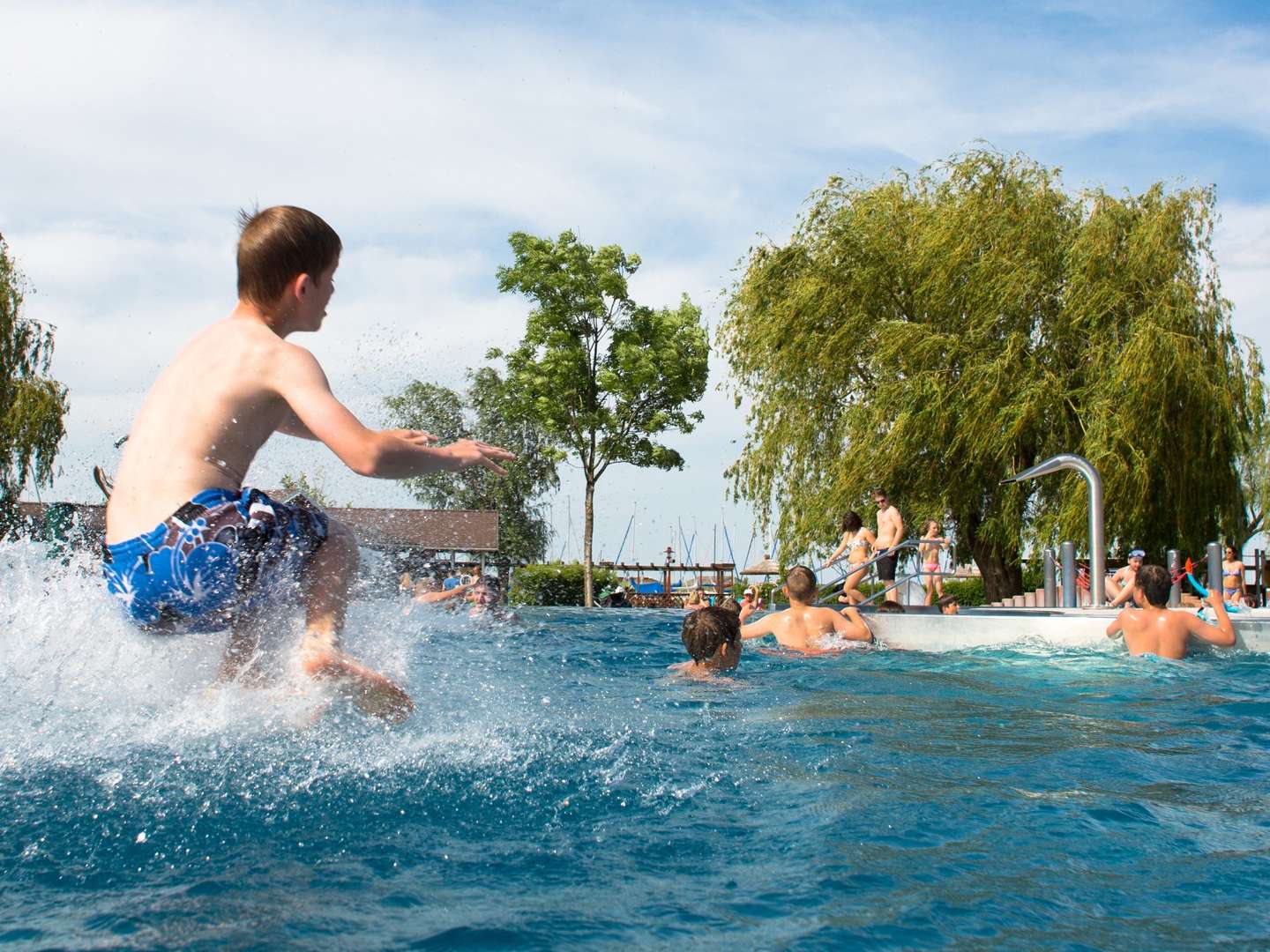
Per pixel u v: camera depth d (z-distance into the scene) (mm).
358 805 2471
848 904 1993
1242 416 19391
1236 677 6250
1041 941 1831
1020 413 18297
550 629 10117
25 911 1815
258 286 2965
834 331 20984
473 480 32875
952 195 20859
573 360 30969
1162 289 18859
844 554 13586
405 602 3324
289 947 1694
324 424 2703
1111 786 3025
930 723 4207
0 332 21938
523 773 2859
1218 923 1928
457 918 1859
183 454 2736
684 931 1846
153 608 2695
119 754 2736
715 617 5961
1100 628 7988
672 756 3248
